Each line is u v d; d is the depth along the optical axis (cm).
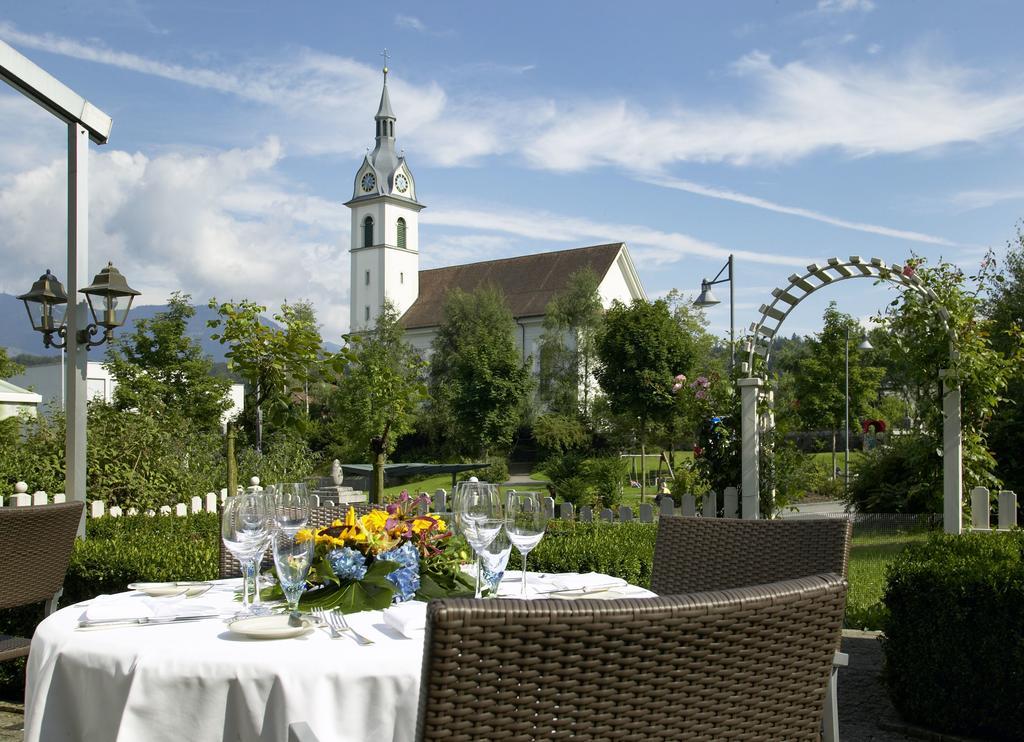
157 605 246
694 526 362
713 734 156
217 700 192
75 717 210
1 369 3625
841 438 3525
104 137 655
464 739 136
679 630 149
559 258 5991
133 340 2480
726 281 1512
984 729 407
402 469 2383
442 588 276
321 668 192
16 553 365
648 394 3416
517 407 4369
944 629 410
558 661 140
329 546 271
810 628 166
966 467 892
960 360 866
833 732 292
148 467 1111
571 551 514
